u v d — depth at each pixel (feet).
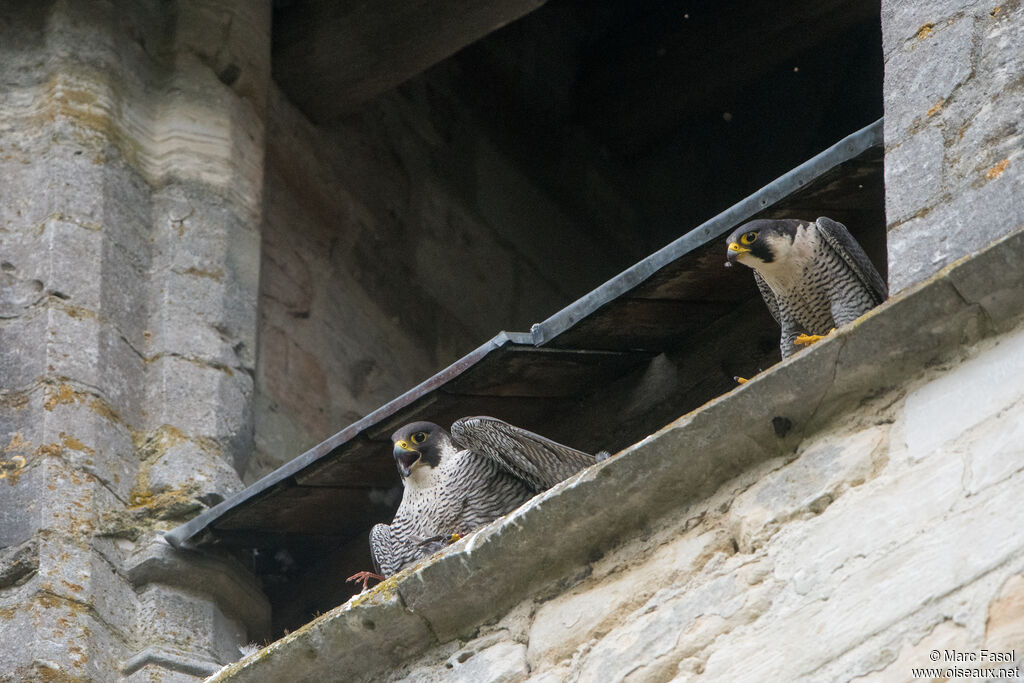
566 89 64.64
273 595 45.06
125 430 44.45
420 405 40.88
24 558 41.19
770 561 28.99
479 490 37.11
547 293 58.75
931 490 27.68
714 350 40.37
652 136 64.95
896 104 32.81
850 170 36.17
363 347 51.31
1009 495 26.73
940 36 32.86
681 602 29.71
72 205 46.75
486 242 57.62
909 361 28.91
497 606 32.17
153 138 49.37
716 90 63.52
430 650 32.63
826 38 62.13
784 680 27.58
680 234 64.69
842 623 27.50
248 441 45.75
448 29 52.85
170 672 40.75
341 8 53.52
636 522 30.99
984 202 30.68
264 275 49.62
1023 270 27.84
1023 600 25.75
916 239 31.22
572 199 62.03
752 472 30.01
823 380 29.25
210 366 46.09
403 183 55.88
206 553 43.06
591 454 40.98
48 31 49.57
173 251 47.55
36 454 42.83
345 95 53.62
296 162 52.54
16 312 45.37
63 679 39.37
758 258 33.76
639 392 41.04
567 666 30.58
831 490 28.84
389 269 53.72
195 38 50.96
